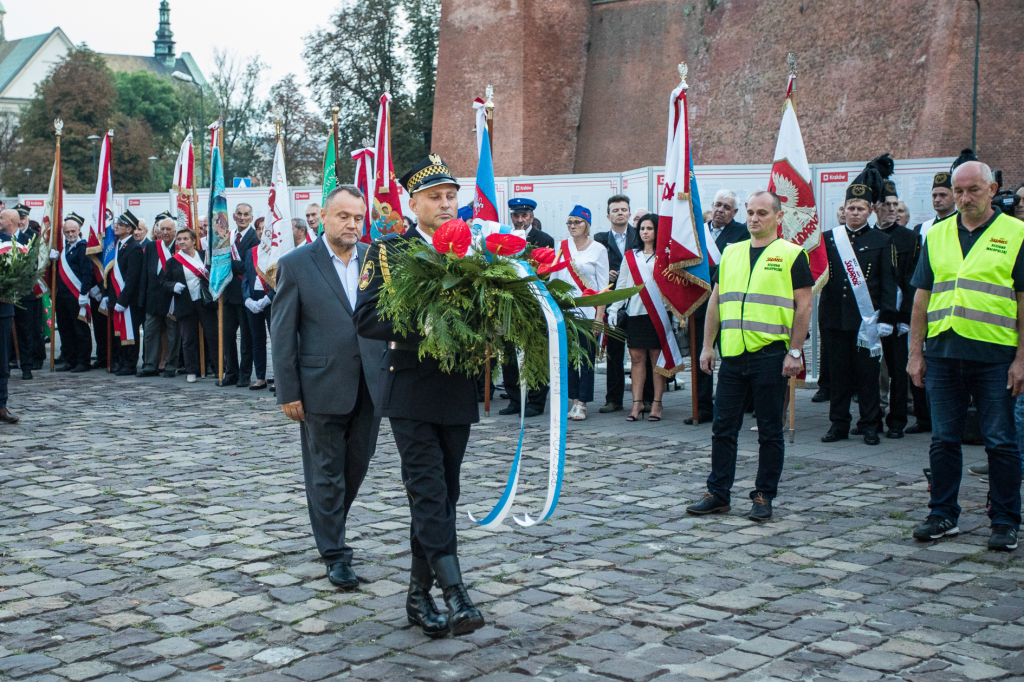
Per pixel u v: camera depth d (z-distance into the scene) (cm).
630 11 3791
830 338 831
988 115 2705
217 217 1208
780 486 668
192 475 708
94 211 1387
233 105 6000
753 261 590
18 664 361
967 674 351
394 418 383
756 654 371
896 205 843
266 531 553
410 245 362
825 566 485
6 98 9806
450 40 3838
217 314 1258
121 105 7656
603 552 510
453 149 3784
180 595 442
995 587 452
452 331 348
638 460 760
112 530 556
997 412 522
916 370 562
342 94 4959
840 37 3172
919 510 600
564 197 1451
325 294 468
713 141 3481
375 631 398
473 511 598
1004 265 522
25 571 478
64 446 825
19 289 935
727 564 489
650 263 913
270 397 1123
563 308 376
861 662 362
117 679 348
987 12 2755
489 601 434
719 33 3547
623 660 365
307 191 1747
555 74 3781
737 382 589
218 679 349
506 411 982
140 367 1432
